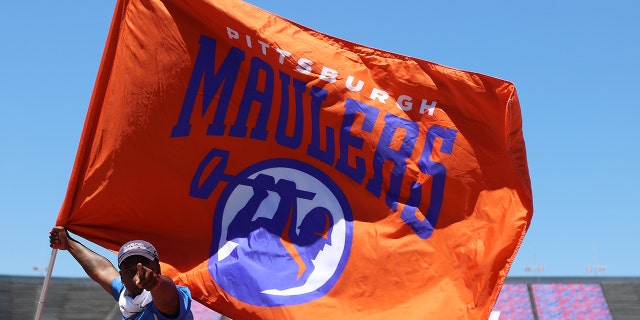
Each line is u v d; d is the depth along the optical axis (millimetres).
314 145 8344
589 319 59656
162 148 8070
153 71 8188
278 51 8422
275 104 8367
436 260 8031
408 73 8430
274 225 8109
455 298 7887
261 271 7863
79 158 7910
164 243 7949
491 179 8219
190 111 8203
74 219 7773
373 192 8258
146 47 8227
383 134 8344
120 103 8094
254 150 8273
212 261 7879
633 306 60781
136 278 4934
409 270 7988
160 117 8125
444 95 8383
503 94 8219
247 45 8398
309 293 7863
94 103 8070
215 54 8352
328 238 8102
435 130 8352
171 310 5094
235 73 8359
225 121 8273
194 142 8164
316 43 8516
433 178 8250
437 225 8148
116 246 7879
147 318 5332
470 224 8133
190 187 8070
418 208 8195
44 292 7391
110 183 7910
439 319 7805
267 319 7715
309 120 8375
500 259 7996
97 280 6992
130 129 8055
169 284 4980
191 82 8258
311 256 8016
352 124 8367
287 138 8336
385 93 8453
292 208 8172
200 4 8336
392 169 8281
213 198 8102
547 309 61125
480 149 8281
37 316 7375
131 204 7930
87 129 8008
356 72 8484
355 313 7836
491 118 8297
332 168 8289
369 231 8125
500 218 8094
